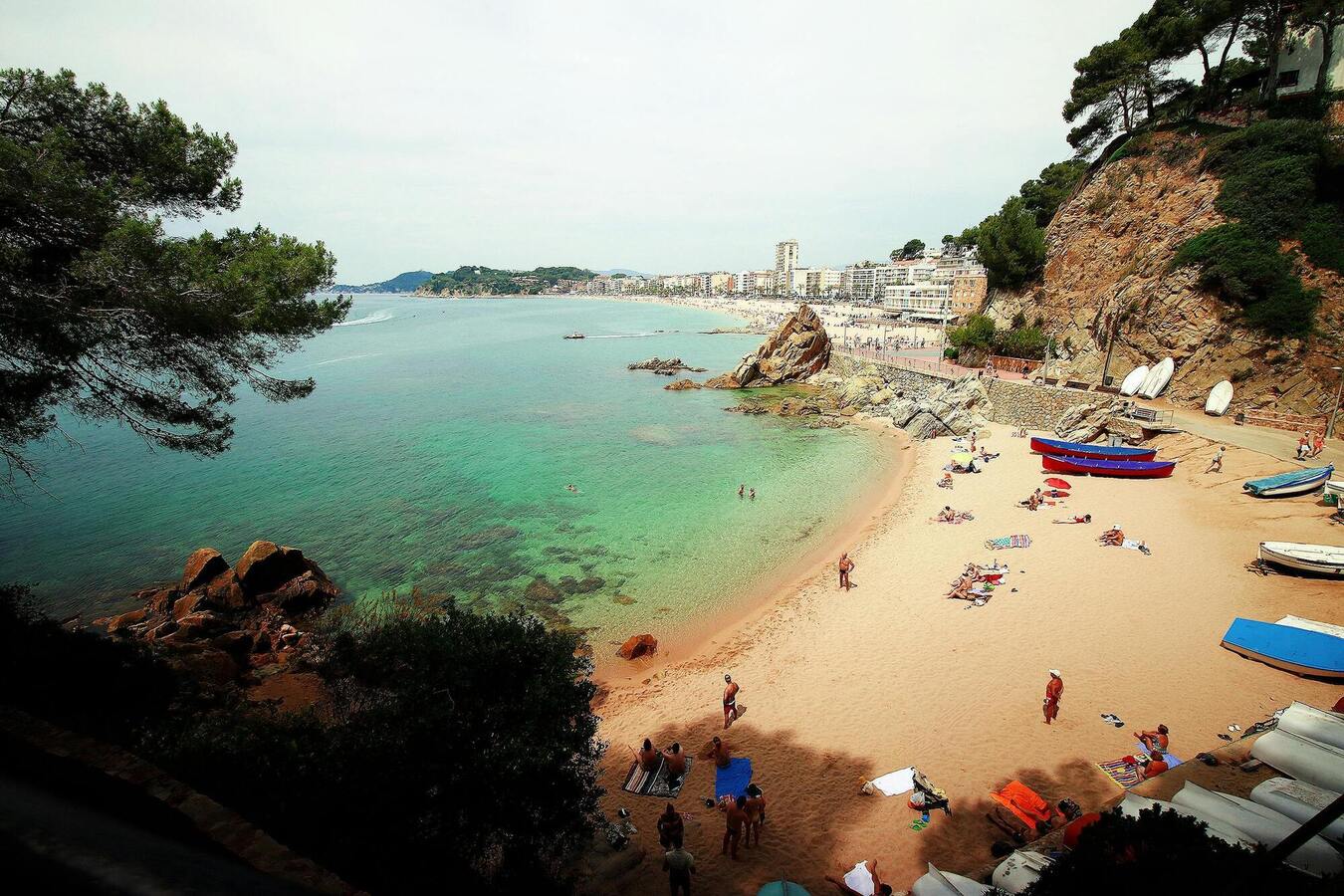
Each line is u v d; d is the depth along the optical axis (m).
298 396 20.30
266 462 53.81
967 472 45.75
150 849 2.30
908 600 28.45
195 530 39.19
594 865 15.04
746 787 18.16
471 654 13.63
